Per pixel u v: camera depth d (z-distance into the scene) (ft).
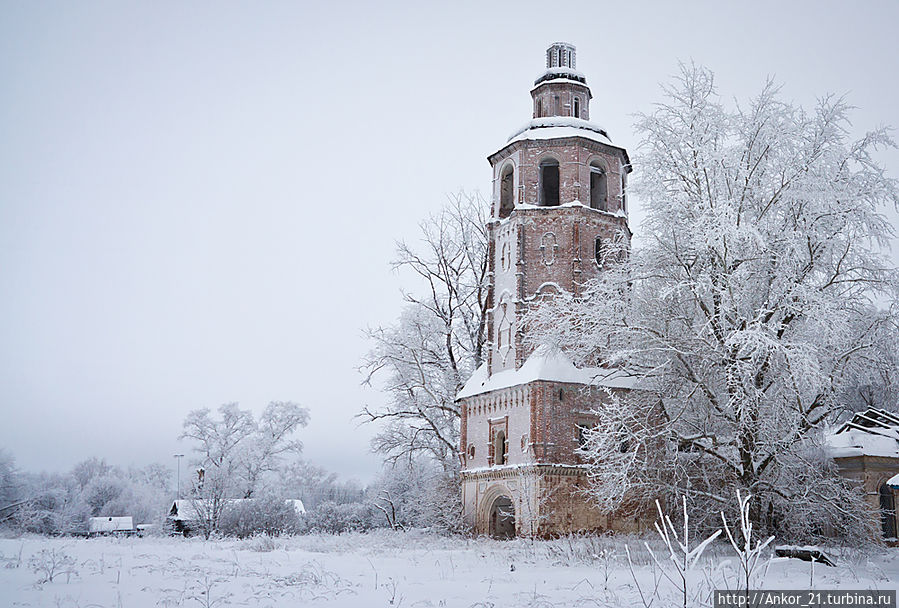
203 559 82.02
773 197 111.24
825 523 115.03
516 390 138.62
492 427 143.95
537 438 131.95
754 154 114.62
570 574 71.82
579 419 135.23
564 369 136.67
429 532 154.30
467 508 146.51
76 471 440.45
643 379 125.18
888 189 112.68
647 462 110.83
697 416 114.93
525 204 148.25
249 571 66.64
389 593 55.36
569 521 129.80
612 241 146.41
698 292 104.99
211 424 266.36
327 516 230.89
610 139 155.74
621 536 120.16
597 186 158.30
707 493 106.32
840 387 109.29
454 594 56.03
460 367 181.16
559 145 149.48
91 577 60.54
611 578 67.46
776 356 102.32
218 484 199.11
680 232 114.01
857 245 111.45
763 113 115.44
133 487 391.86
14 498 266.36
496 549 110.22
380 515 234.17
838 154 112.68
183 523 222.28
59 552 83.51
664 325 115.14
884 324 110.63
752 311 108.99
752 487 102.27
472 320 181.88
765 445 105.50
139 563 74.43
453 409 172.76
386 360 175.22
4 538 128.47
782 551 80.28
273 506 184.14
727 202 108.88
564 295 130.11
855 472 129.39
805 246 110.22
